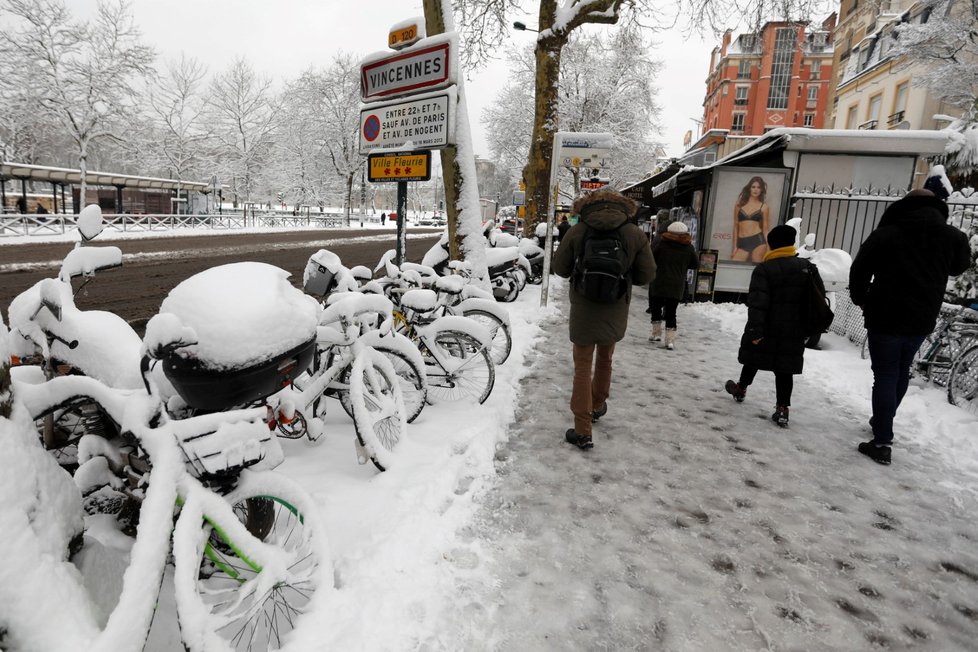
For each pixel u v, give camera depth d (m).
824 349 6.96
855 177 10.20
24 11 27.55
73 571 1.57
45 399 1.89
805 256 7.60
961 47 18.50
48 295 2.22
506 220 38.00
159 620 1.97
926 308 3.62
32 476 1.54
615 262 3.51
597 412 4.42
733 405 4.92
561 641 2.14
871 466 3.77
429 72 4.91
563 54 28.80
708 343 7.30
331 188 48.34
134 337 2.57
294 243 20.53
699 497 3.29
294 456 3.46
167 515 1.69
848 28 33.88
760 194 10.18
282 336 2.00
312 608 2.08
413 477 3.18
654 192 15.28
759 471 3.65
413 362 3.84
